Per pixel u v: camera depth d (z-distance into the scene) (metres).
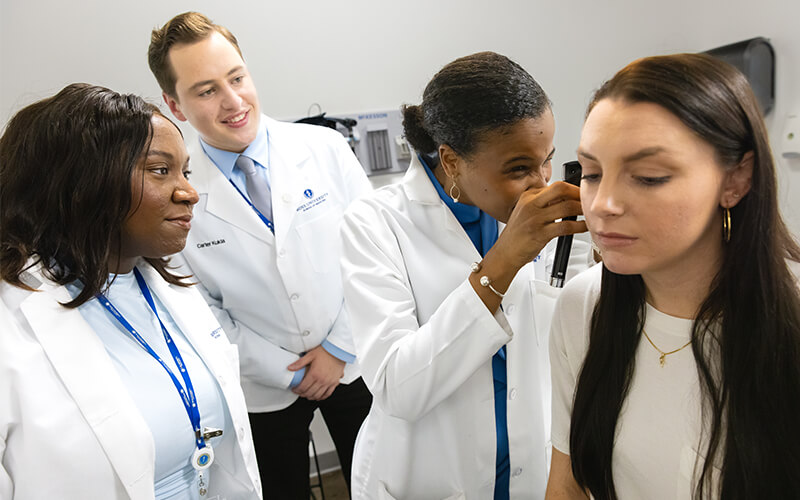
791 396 0.64
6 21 1.98
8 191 0.88
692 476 0.70
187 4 2.12
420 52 2.39
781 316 0.63
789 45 2.17
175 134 0.95
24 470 0.79
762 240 0.62
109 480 0.84
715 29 2.54
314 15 2.24
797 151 2.14
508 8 2.45
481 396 1.02
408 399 0.92
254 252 1.67
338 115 2.33
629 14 2.58
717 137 0.56
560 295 0.87
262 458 1.81
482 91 0.82
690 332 0.70
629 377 0.76
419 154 1.08
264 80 2.24
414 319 0.99
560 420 0.89
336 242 1.78
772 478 0.64
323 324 1.75
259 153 1.74
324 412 1.90
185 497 0.98
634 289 0.75
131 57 2.11
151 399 0.93
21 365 0.80
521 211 0.82
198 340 1.07
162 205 0.92
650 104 0.56
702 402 0.69
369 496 1.13
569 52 2.56
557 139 2.62
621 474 0.78
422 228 1.06
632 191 0.58
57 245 0.88
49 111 0.87
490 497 1.07
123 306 0.99
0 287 0.85
